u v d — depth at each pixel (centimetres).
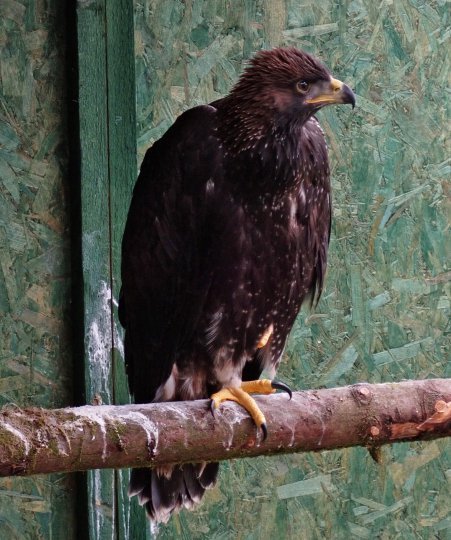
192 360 916
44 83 1012
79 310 1002
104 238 1003
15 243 1004
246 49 1089
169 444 717
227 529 1070
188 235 902
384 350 1145
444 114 1190
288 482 1098
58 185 1016
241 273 899
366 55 1148
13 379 1000
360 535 1127
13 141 1004
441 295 1179
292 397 770
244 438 751
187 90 1061
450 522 1166
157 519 895
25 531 1005
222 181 892
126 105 1010
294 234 916
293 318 953
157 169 918
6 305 1001
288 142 892
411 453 1154
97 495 1007
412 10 1175
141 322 927
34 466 651
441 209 1184
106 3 1002
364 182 1145
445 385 777
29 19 1009
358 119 1144
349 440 772
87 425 672
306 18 1119
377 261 1148
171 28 1055
